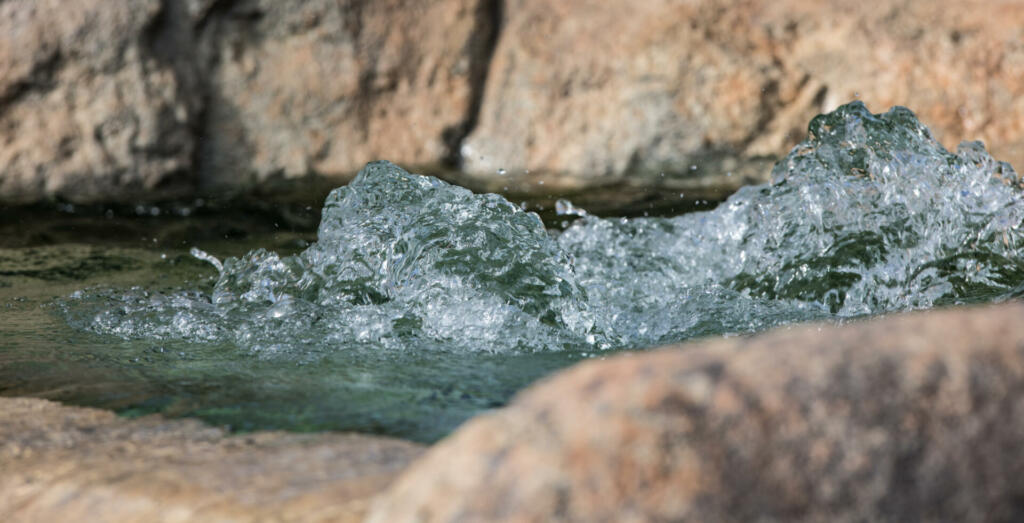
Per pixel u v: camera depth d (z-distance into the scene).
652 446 3.51
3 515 4.77
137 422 6.05
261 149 17.27
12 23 16.22
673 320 8.62
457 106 17.95
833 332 3.87
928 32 16.64
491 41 18.16
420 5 17.89
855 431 3.56
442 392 6.66
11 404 6.46
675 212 14.04
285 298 9.06
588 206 14.50
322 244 9.62
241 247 12.31
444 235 9.05
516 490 3.53
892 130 10.30
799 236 9.97
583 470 3.50
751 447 3.52
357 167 17.53
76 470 5.11
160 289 9.98
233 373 7.12
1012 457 3.60
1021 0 16.91
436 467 3.74
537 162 17.47
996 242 9.76
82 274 10.74
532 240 9.04
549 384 3.85
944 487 3.57
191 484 4.74
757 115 16.70
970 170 9.99
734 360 3.72
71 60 16.34
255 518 4.32
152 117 16.53
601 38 17.45
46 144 16.25
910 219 9.84
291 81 17.34
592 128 17.25
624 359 3.86
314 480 4.74
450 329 8.21
